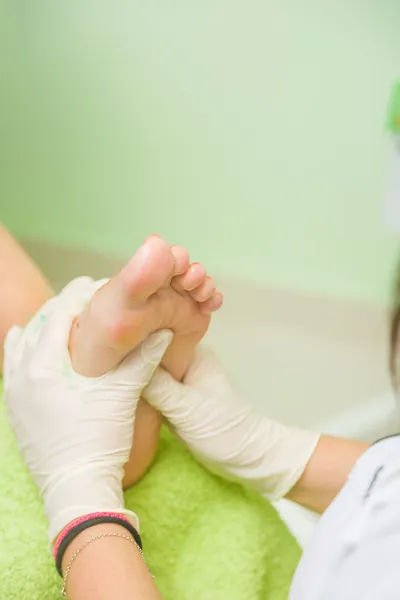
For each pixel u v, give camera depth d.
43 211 1.16
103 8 1.03
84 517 0.64
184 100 1.06
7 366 0.71
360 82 1.01
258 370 1.07
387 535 0.57
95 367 0.67
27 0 1.04
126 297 0.63
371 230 1.06
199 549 0.72
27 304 0.75
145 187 1.12
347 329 1.08
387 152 1.03
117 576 0.62
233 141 1.07
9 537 0.67
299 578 0.61
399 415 1.03
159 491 0.73
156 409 0.71
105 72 1.07
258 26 1.01
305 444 0.73
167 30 1.03
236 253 1.11
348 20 0.99
